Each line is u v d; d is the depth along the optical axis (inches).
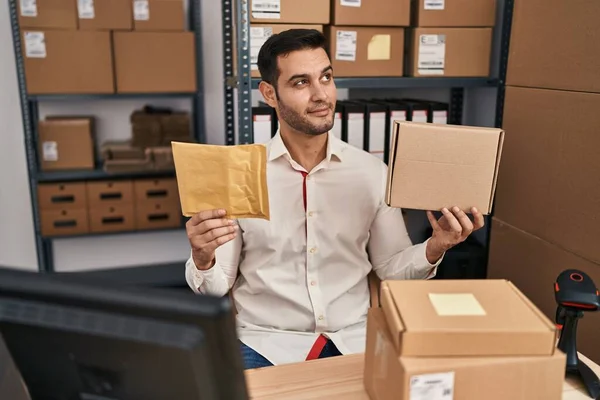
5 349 26.0
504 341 33.3
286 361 57.4
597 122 61.4
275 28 74.9
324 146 61.2
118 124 122.6
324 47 58.2
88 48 105.3
